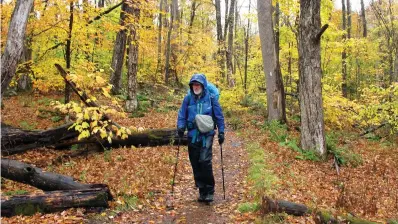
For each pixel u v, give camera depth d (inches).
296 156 436.5
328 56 775.1
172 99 909.2
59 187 250.8
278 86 623.8
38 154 382.3
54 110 589.6
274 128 570.9
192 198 266.7
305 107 462.0
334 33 686.5
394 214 278.5
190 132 250.2
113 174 315.0
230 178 327.6
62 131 391.5
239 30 1525.6
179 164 359.6
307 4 453.7
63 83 478.0
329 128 660.7
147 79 1080.8
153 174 315.9
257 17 661.3
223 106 759.1
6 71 247.3
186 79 1148.5
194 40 1038.4
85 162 364.8
